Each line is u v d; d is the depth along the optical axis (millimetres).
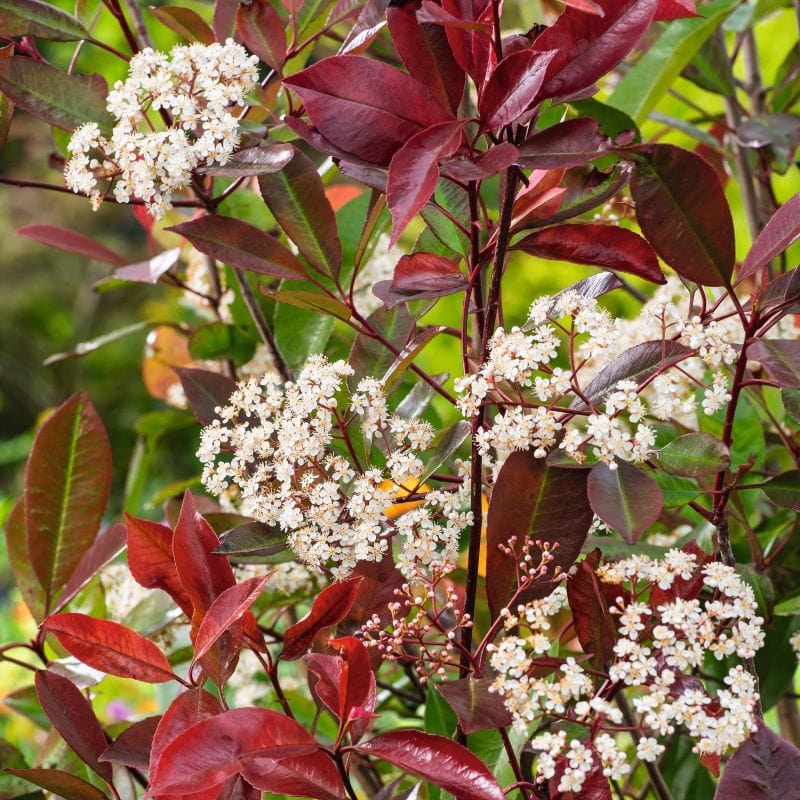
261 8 1257
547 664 1120
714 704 1121
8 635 3025
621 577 1112
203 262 1512
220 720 1093
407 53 1142
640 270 1157
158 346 1645
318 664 1145
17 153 9406
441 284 1173
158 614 1308
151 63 1184
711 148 1637
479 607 1338
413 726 1430
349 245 1374
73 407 1271
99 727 1212
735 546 1312
